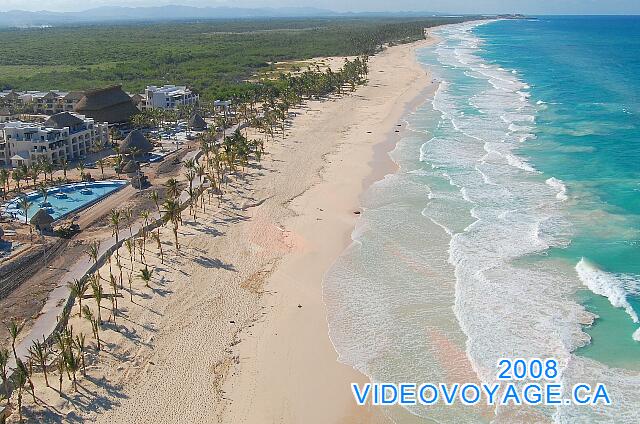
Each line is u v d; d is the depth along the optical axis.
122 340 50.44
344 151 108.94
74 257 65.62
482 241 67.50
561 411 41.72
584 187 82.06
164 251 67.56
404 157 102.31
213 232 73.25
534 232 68.88
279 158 105.38
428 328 52.25
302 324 53.81
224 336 51.97
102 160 102.81
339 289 59.59
